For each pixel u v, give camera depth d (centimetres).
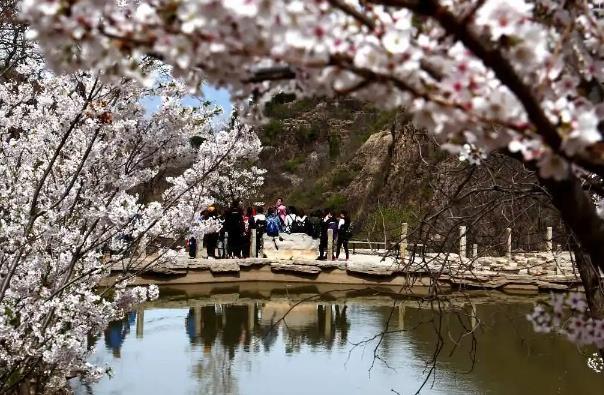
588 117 118
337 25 119
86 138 560
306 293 1497
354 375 863
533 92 126
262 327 1155
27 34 120
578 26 149
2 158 561
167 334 1081
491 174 393
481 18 121
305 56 119
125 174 607
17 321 534
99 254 567
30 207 500
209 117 649
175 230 664
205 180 650
